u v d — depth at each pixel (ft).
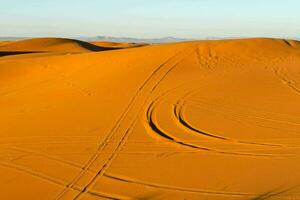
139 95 50.24
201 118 40.45
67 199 24.98
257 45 79.61
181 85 53.88
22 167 30.50
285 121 38.55
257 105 44.14
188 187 25.50
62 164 30.68
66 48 185.88
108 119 41.73
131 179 27.35
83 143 35.12
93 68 67.92
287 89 50.88
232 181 25.99
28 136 38.01
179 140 34.68
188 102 46.14
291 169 27.45
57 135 37.76
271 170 27.45
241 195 23.79
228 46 77.51
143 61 68.54
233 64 68.59
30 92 58.70
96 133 37.65
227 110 42.70
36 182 27.68
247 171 27.53
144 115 42.27
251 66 67.10
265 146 32.42
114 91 53.36
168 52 73.05
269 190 24.12
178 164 29.50
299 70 63.10
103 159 31.27
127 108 45.19
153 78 58.44
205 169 28.30
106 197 24.89
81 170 29.37
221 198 23.56
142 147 33.45
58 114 45.16
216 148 32.45
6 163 31.42
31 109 48.80
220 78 57.47
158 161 30.30
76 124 40.83
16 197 25.66
